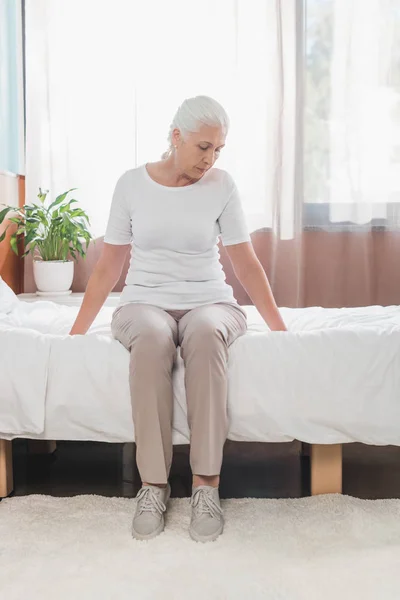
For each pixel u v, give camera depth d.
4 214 3.03
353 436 1.74
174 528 1.60
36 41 3.34
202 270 1.90
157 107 3.37
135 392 1.61
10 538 1.55
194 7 3.33
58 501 1.78
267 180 3.40
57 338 1.77
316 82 3.36
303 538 1.55
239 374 1.72
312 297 3.48
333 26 3.33
